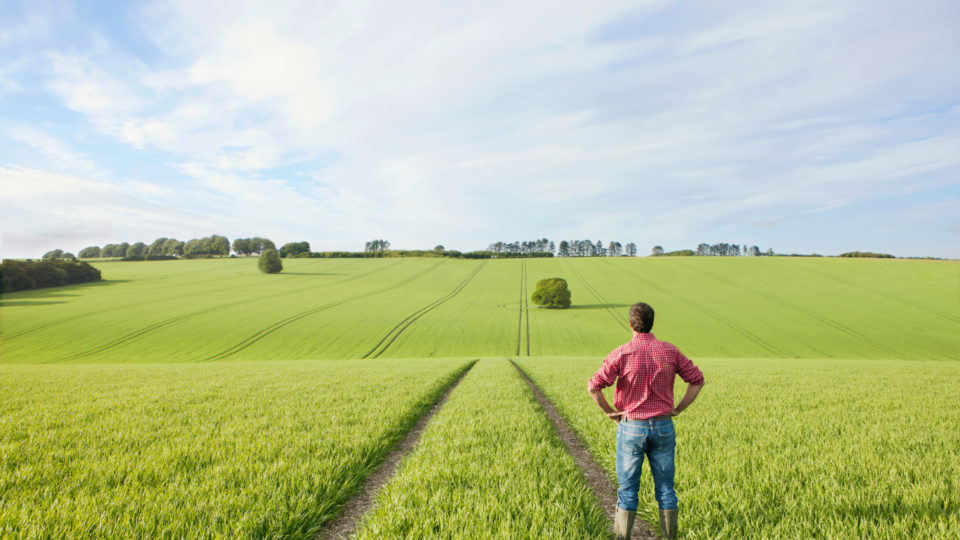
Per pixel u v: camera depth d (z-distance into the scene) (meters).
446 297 88.38
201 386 13.65
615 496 5.18
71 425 7.88
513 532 3.65
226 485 4.84
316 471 5.33
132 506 4.10
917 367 22.25
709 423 8.22
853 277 95.19
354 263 140.12
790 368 22.09
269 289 94.06
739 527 3.78
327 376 17.00
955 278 88.88
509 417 8.62
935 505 4.09
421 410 10.02
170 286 97.06
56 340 53.50
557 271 119.81
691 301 80.81
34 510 3.98
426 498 4.42
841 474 5.15
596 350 53.41
